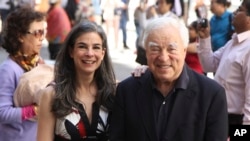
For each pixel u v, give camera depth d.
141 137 2.70
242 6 3.80
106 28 13.16
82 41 2.87
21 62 3.47
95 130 2.89
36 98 3.24
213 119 2.63
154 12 9.72
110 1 13.00
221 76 3.85
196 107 2.64
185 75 2.68
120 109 2.78
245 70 3.68
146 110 2.71
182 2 10.37
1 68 3.43
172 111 2.65
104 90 2.96
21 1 10.85
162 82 2.69
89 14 10.67
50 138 2.89
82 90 2.95
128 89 2.78
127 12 13.07
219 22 7.00
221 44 6.98
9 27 3.43
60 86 2.89
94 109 2.92
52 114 2.89
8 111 3.28
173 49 2.59
